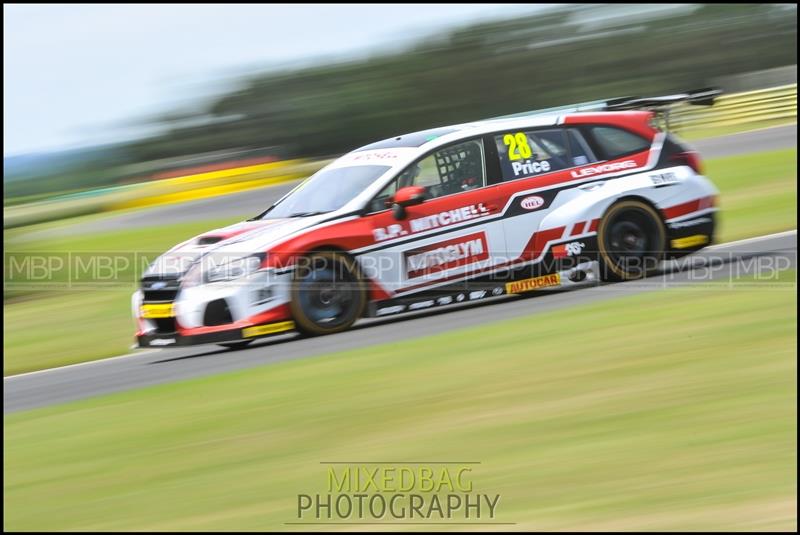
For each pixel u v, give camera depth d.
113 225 73.56
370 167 28.56
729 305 24.83
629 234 29.53
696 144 76.81
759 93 85.88
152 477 16.09
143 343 27.55
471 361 21.50
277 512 14.29
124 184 109.88
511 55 132.38
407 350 23.23
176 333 26.47
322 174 30.08
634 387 18.67
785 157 63.19
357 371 21.61
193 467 16.39
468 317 27.28
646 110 31.86
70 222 83.50
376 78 125.19
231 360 25.58
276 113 119.38
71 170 110.56
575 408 17.70
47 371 29.28
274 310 26.20
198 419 19.17
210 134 119.25
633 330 22.97
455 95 127.19
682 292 26.94
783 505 13.31
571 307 26.50
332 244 26.61
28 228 56.91
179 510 14.59
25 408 23.41
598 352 21.31
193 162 111.62
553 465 15.22
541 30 134.38
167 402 20.98
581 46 133.38
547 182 28.92
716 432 16.03
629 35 135.50
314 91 122.50
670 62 133.88
